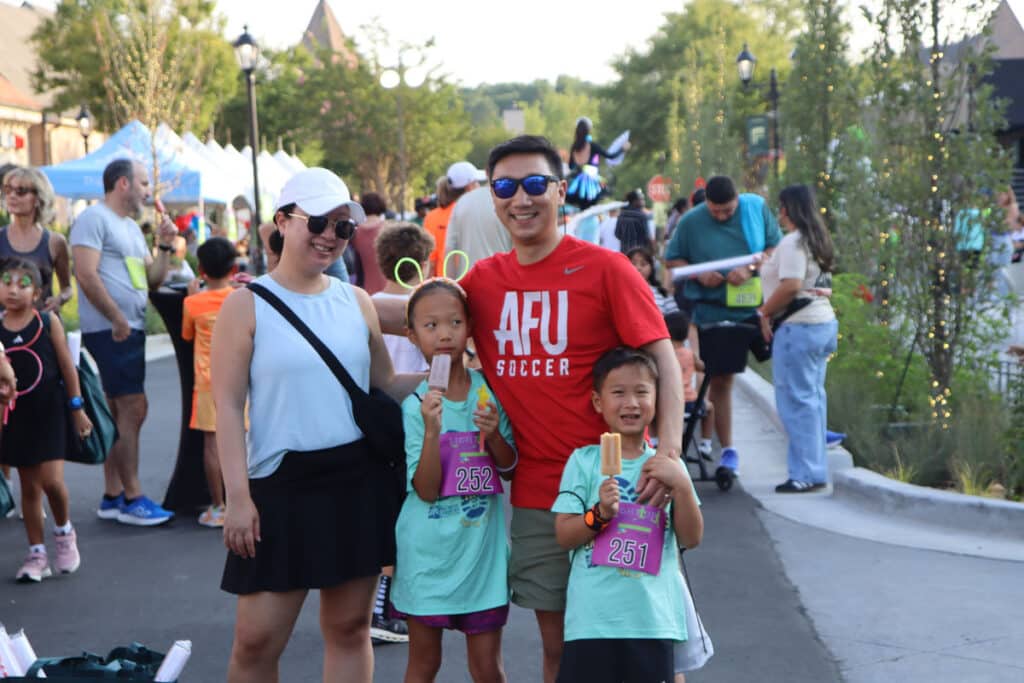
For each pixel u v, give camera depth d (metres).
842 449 8.82
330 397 3.74
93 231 7.50
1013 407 8.53
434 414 3.75
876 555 6.60
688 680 4.84
